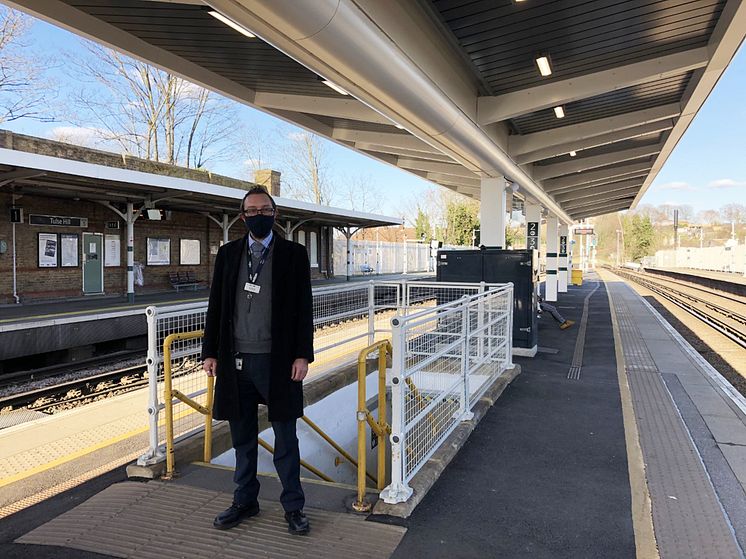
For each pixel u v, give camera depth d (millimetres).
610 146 13055
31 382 8570
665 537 3053
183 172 20750
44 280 15367
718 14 5793
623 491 3670
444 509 3359
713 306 20031
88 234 16609
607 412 5609
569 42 6410
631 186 19594
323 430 6094
